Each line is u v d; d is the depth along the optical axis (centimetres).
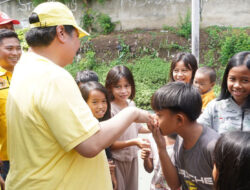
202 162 138
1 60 250
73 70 909
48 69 122
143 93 697
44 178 123
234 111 197
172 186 161
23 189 128
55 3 134
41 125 120
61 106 116
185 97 135
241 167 97
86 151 119
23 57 137
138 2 1039
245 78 179
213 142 134
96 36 1030
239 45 824
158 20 1027
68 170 127
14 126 129
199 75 297
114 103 254
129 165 239
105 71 881
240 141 101
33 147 124
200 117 218
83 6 1084
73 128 116
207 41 897
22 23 1163
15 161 132
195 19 484
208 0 964
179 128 140
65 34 133
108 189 150
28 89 122
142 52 912
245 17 945
